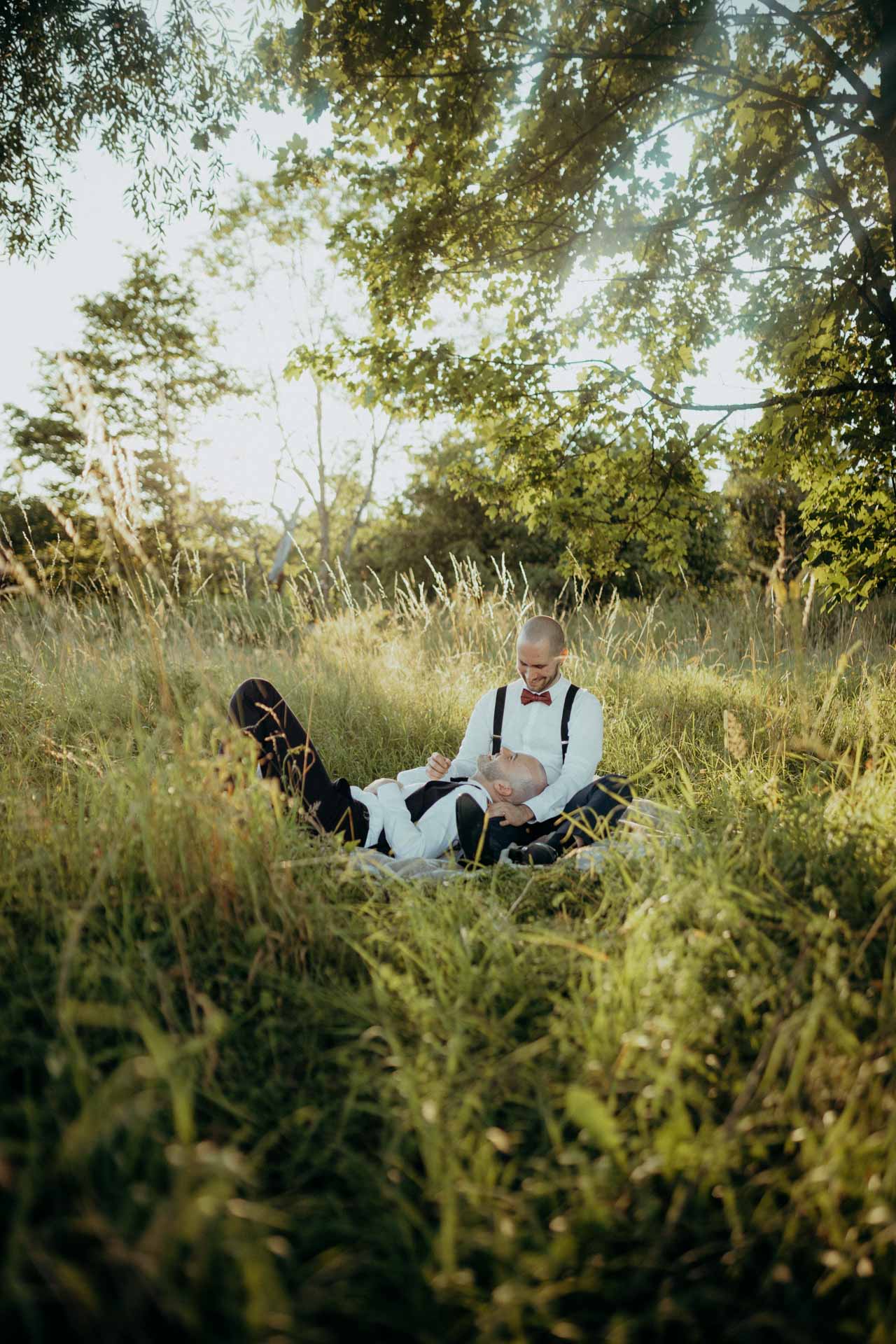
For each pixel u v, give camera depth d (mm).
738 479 9734
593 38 6617
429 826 3654
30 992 1942
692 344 7801
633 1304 1285
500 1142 1475
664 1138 1446
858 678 5836
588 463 7742
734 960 2119
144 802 2412
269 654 6711
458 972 2156
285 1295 1204
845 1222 1380
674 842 2816
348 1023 1982
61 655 5094
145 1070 1334
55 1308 1148
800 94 6879
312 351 7762
